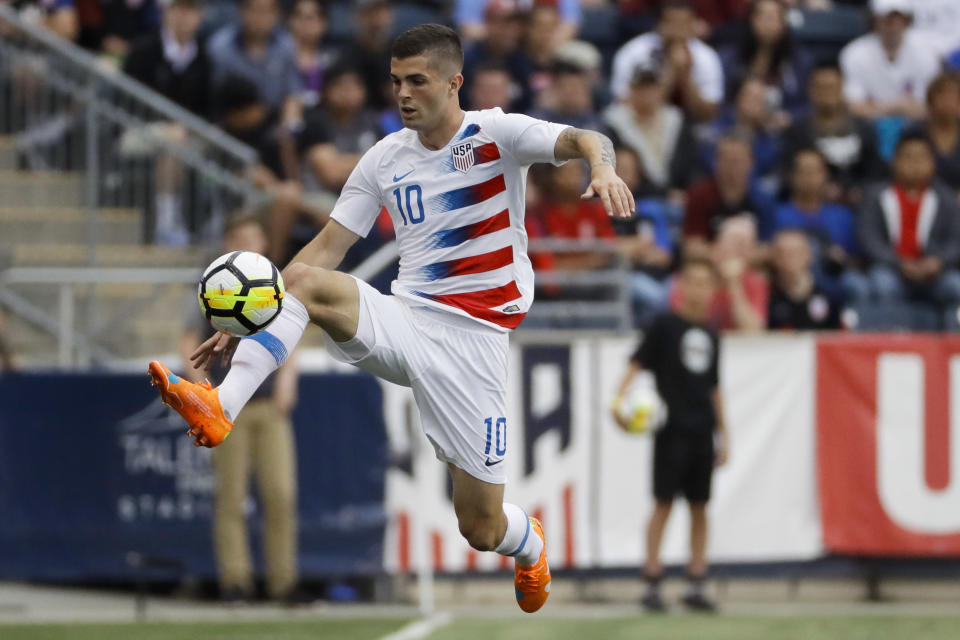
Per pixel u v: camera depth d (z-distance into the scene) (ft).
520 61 151.74
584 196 56.34
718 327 127.13
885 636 102.89
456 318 64.59
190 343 110.32
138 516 110.32
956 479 121.19
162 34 145.48
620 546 117.70
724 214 136.56
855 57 164.76
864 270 136.87
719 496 119.24
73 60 130.62
